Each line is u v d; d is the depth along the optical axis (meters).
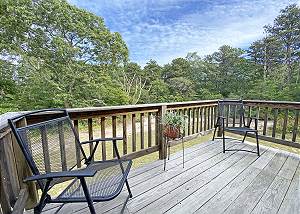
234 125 3.98
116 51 11.34
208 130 4.05
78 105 10.17
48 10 9.23
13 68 9.16
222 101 3.77
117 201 1.79
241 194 1.92
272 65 19.94
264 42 20.34
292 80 16.59
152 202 1.78
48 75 9.56
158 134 2.91
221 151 3.21
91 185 1.42
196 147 3.43
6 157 1.32
